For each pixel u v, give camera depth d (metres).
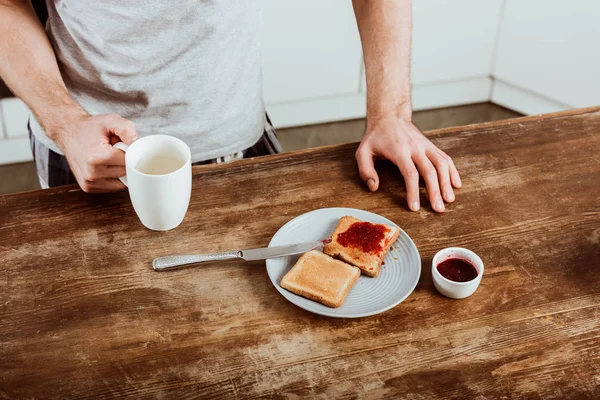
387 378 0.92
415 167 1.27
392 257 1.10
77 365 0.93
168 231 1.15
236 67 1.48
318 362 0.94
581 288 1.06
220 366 0.93
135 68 1.41
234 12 1.41
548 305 1.03
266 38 2.74
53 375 0.91
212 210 1.20
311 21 2.76
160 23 1.35
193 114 1.50
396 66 1.43
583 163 1.34
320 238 1.13
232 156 1.59
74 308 1.01
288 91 2.95
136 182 1.05
